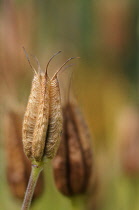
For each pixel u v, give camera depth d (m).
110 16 0.34
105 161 0.25
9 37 0.27
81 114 0.21
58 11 0.36
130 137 0.25
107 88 0.32
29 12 0.29
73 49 0.33
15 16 0.28
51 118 0.16
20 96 0.20
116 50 0.34
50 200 0.24
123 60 0.34
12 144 0.21
